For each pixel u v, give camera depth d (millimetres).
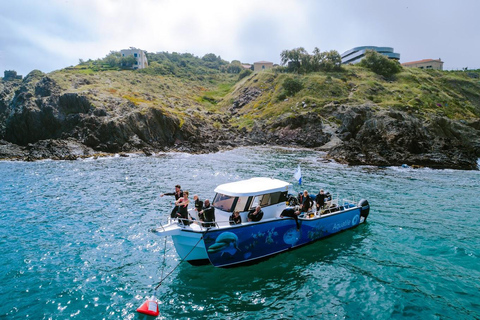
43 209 22938
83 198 26250
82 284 12547
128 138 63469
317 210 17453
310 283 12859
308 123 85188
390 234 18500
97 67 145000
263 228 14258
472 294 12125
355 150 54719
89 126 62250
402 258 15305
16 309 10836
